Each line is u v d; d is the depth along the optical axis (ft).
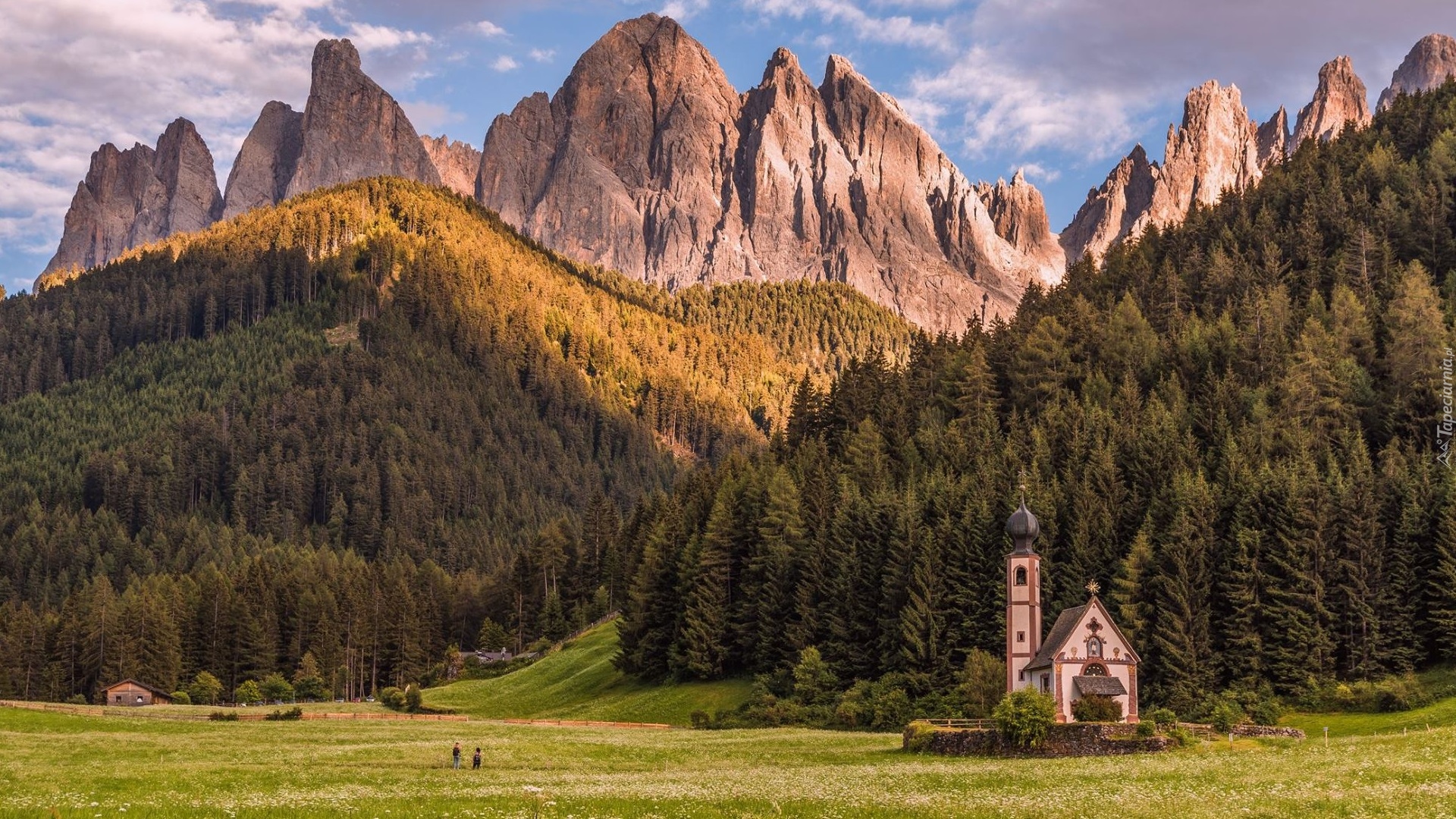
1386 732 337.52
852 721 413.80
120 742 326.44
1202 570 417.69
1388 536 428.56
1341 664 406.00
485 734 382.42
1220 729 337.11
